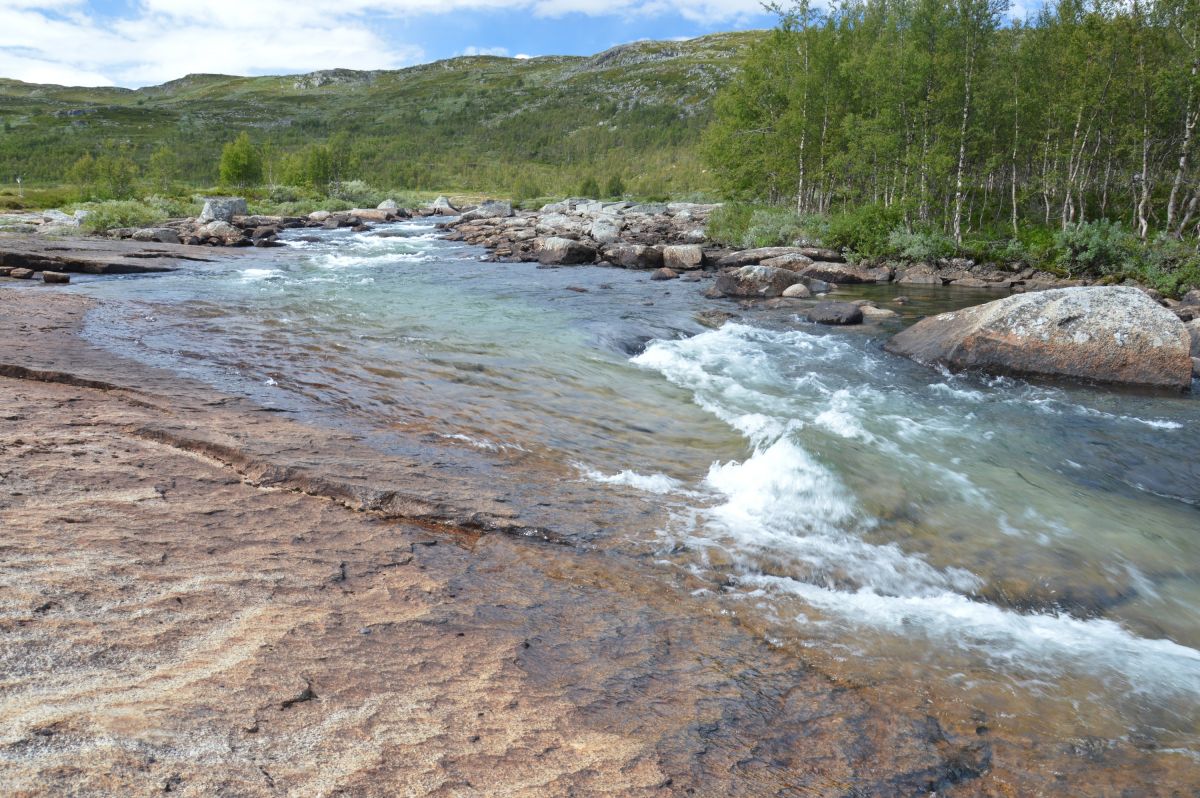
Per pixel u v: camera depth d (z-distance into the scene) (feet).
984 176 120.67
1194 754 11.34
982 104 108.58
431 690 10.50
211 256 88.33
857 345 48.42
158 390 27.04
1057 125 117.60
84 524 14.35
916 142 114.52
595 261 92.89
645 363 40.06
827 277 85.87
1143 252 87.10
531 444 25.09
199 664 9.91
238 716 8.77
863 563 17.72
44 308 44.57
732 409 31.65
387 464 21.18
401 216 202.18
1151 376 40.42
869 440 27.99
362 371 33.65
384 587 13.94
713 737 10.57
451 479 20.66
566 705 10.79
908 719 11.73
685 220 163.22
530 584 15.23
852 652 13.79
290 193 262.67
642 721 10.69
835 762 10.43
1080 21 116.57
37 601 10.83
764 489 21.79
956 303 68.39
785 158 136.46
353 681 10.30
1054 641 14.84
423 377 33.30
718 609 15.05
